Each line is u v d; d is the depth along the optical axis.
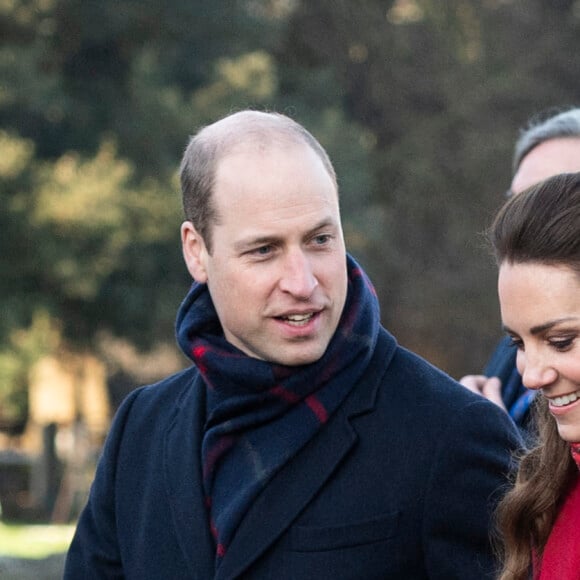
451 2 61.88
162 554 7.68
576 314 6.00
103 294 47.38
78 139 49.72
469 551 7.06
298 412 7.35
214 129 7.55
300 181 7.19
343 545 7.11
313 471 7.26
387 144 62.62
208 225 7.41
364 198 53.19
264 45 56.25
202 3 53.22
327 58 62.72
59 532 41.69
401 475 7.16
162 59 52.38
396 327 61.06
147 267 46.66
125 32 52.44
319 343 7.27
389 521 7.10
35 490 54.91
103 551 8.19
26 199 44.47
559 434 6.50
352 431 7.29
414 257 60.25
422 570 7.16
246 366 7.38
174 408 8.10
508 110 60.59
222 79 49.91
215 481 7.53
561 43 61.69
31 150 45.81
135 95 49.50
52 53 51.50
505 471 7.10
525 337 6.16
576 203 6.06
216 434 7.50
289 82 58.56
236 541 7.23
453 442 7.13
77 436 55.03
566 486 6.68
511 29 61.91
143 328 49.28
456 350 60.91
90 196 44.56
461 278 59.44
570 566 6.48
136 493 8.02
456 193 60.09
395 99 62.44
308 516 7.21
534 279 6.05
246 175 7.22
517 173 9.93
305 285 7.10
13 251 44.75
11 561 28.86
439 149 60.16
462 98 60.31
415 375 7.47
